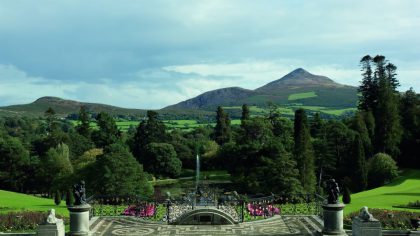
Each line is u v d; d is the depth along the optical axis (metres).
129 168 74.12
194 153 147.00
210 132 193.88
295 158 89.19
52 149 103.62
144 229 36.16
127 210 42.75
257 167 90.56
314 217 40.03
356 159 94.94
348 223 41.94
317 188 90.06
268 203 49.12
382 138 112.12
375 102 130.38
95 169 78.81
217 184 111.56
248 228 36.50
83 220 31.56
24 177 106.19
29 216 42.72
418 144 110.44
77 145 128.12
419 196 66.00
